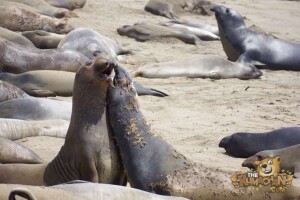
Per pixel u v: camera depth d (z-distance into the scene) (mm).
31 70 53875
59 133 41469
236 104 51031
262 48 67500
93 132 31172
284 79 62688
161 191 29891
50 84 49531
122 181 31969
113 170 31500
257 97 53750
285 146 38125
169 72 59438
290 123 46125
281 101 52781
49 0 87312
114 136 31375
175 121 45656
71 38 63250
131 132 30969
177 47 74000
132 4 99188
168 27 78375
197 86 56938
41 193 24609
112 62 31297
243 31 68625
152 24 77250
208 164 36531
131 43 74188
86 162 30969
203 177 30062
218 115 47625
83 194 25828
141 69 59156
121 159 31469
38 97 48812
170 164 30297
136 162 30516
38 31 67188
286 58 67312
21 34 67188
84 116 31266
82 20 83125
